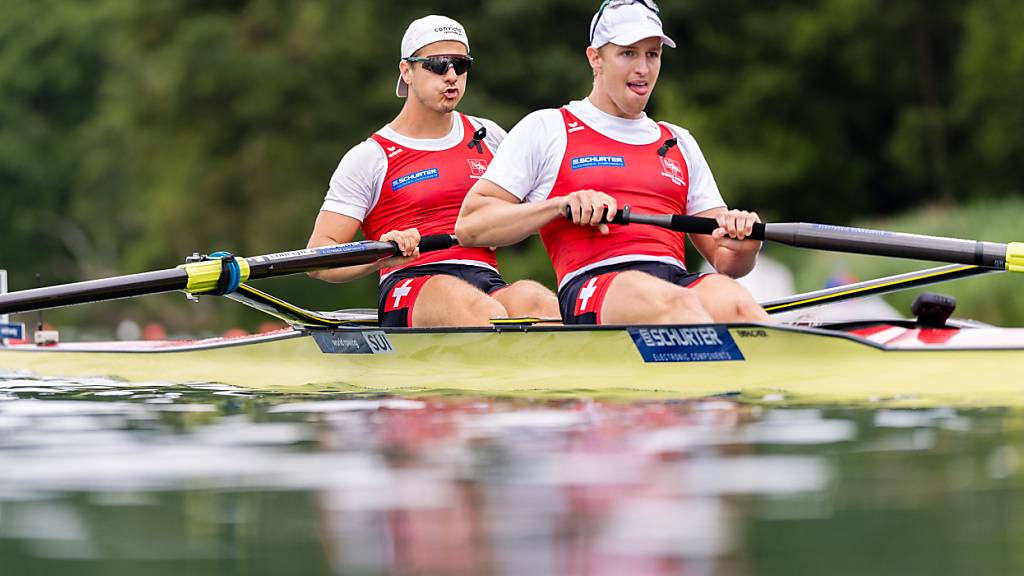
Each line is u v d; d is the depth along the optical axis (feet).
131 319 469.16
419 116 96.53
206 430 59.47
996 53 370.12
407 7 389.60
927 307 78.54
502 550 37.73
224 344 92.99
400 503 43.37
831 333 70.28
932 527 38.99
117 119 429.38
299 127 384.27
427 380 78.95
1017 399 62.90
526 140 81.66
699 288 78.69
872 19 396.57
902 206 422.41
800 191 413.39
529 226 78.64
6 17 631.97
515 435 55.36
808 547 37.35
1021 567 35.01
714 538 38.50
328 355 87.10
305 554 37.76
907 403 62.28
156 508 43.45
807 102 415.64
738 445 51.88
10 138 611.06
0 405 70.85
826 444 51.70
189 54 385.70
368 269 91.30
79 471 49.73
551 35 391.04
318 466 49.70
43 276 633.20
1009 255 74.79
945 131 398.62
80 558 37.76
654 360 73.46
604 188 81.66
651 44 80.89
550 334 76.84
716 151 394.73
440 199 95.35
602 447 52.03
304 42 378.94
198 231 403.95
